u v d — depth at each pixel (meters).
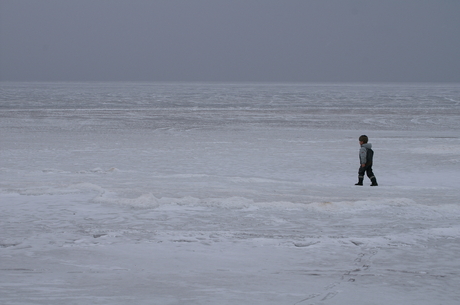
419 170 16.38
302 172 15.83
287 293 4.27
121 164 17.34
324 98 88.88
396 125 37.56
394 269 5.11
